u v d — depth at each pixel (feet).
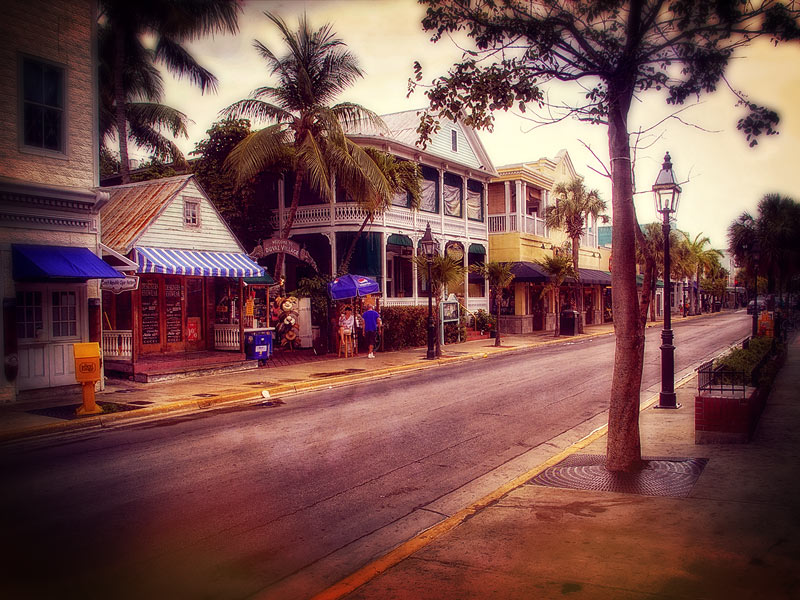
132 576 14.80
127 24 66.80
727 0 18.71
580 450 26.18
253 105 68.03
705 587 12.34
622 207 21.84
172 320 58.39
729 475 20.66
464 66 22.33
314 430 32.35
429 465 25.27
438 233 92.84
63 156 42.01
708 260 202.69
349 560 15.88
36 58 40.47
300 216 81.41
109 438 31.40
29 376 40.93
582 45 21.22
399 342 78.33
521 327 110.93
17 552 16.24
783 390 38.93
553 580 13.01
